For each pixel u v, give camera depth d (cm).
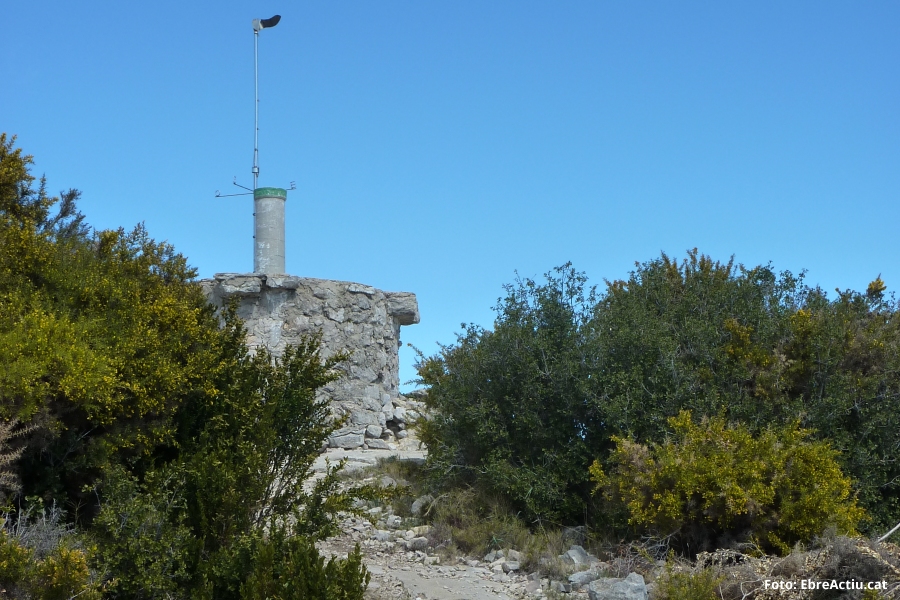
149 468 876
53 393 805
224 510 827
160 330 936
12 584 669
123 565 766
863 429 1197
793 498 1022
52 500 846
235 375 956
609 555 1088
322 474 1461
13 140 1180
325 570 731
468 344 1357
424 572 1030
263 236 2031
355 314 1933
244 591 727
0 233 980
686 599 838
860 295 1418
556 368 1247
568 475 1205
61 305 918
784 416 1194
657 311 1388
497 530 1154
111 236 1063
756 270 1434
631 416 1184
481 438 1282
